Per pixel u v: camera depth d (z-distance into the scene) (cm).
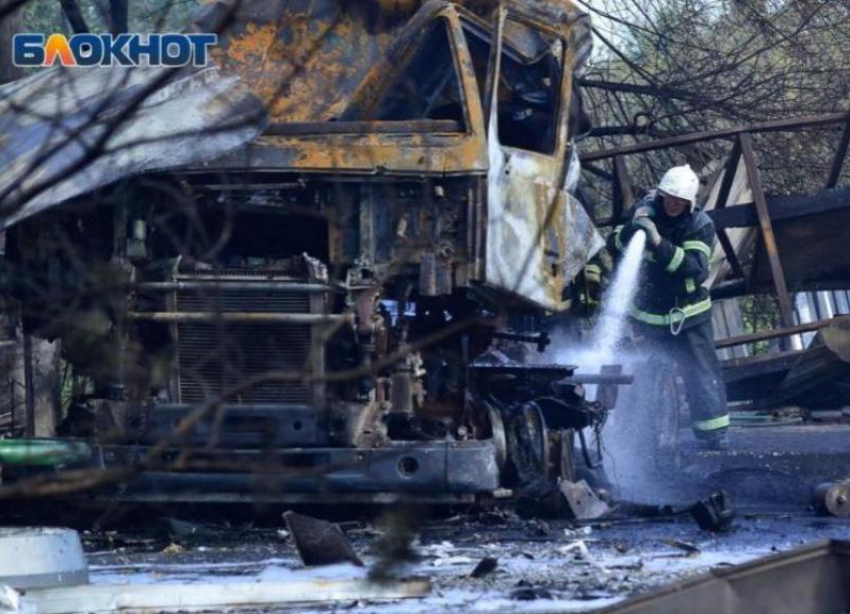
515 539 1221
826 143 2711
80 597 866
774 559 630
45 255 1214
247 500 1204
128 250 1204
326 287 1223
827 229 2323
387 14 1436
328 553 1007
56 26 1814
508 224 1305
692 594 626
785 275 2358
